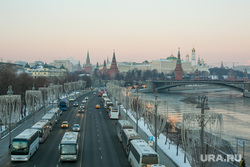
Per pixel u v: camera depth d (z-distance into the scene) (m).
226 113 131.88
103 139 65.25
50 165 44.34
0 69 143.50
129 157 46.28
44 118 72.81
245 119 113.88
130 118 100.81
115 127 81.88
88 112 115.94
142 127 82.19
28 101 81.75
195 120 31.02
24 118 89.69
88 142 61.72
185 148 31.23
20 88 112.81
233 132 86.00
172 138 68.88
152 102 56.22
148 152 37.75
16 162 45.97
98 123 88.38
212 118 30.72
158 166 34.28
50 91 121.00
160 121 54.66
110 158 49.31
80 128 79.00
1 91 101.25
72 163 45.66
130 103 100.88
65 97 194.12
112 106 109.44
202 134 30.34
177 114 119.31
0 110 56.44
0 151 53.53
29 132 50.72
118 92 148.12
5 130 69.06
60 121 91.12
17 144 45.38
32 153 49.38
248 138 76.56
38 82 156.38
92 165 44.81
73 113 111.69
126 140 51.12
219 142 30.62
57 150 54.25
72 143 45.69
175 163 47.03
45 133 62.66
